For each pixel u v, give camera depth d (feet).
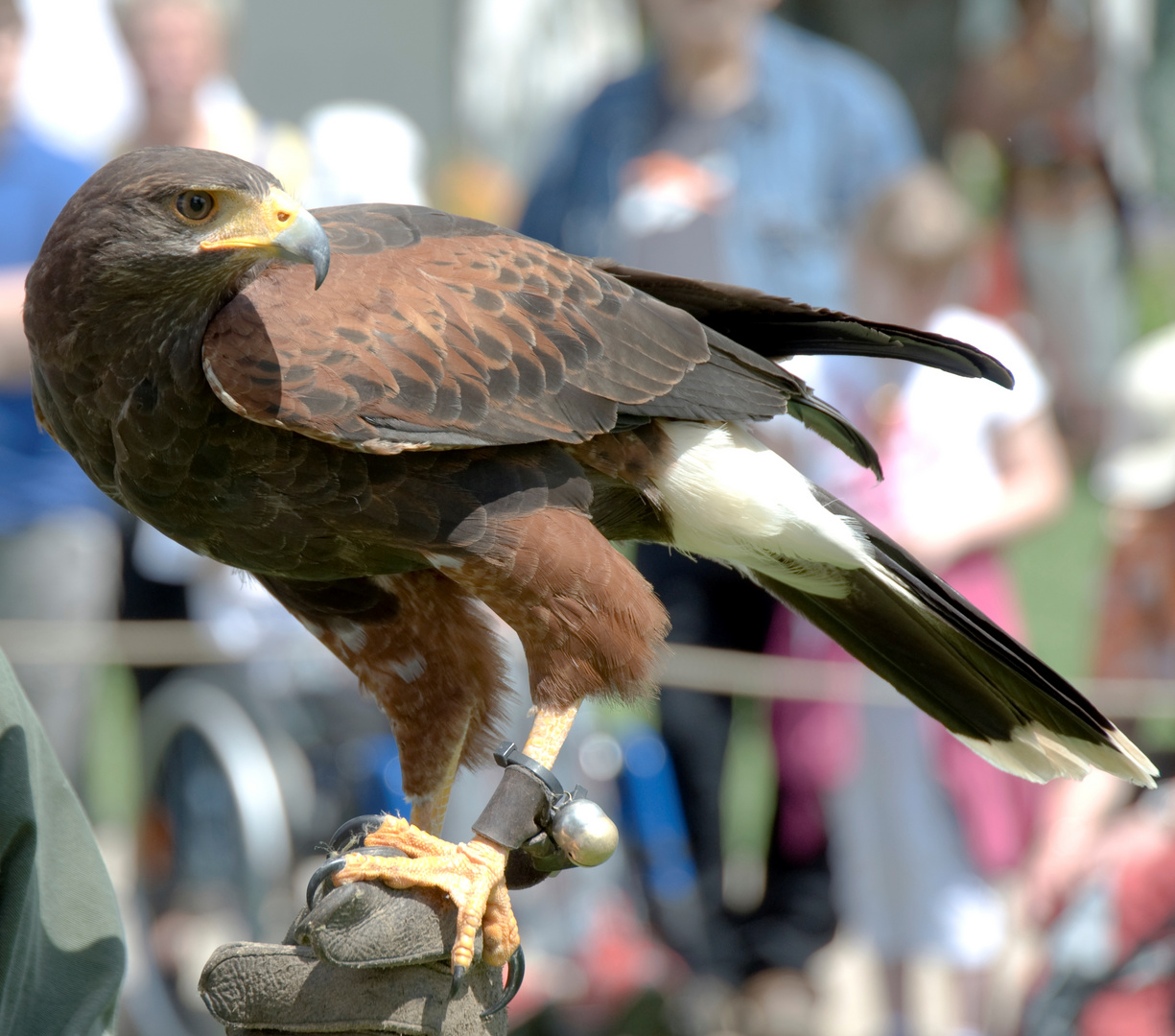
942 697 22.33
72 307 17.08
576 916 34.68
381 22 75.82
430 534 17.99
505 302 18.84
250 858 34.32
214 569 35.58
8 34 34.40
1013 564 63.16
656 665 18.34
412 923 15.75
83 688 36.29
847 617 22.36
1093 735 21.17
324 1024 15.52
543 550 18.01
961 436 33.47
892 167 40.16
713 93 39.37
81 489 34.91
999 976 32.91
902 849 33.12
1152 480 32.78
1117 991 27.76
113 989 15.39
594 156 40.65
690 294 21.12
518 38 75.97
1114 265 75.97
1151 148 100.83
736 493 20.48
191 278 17.03
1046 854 30.94
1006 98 82.02
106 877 15.98
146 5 36.81
